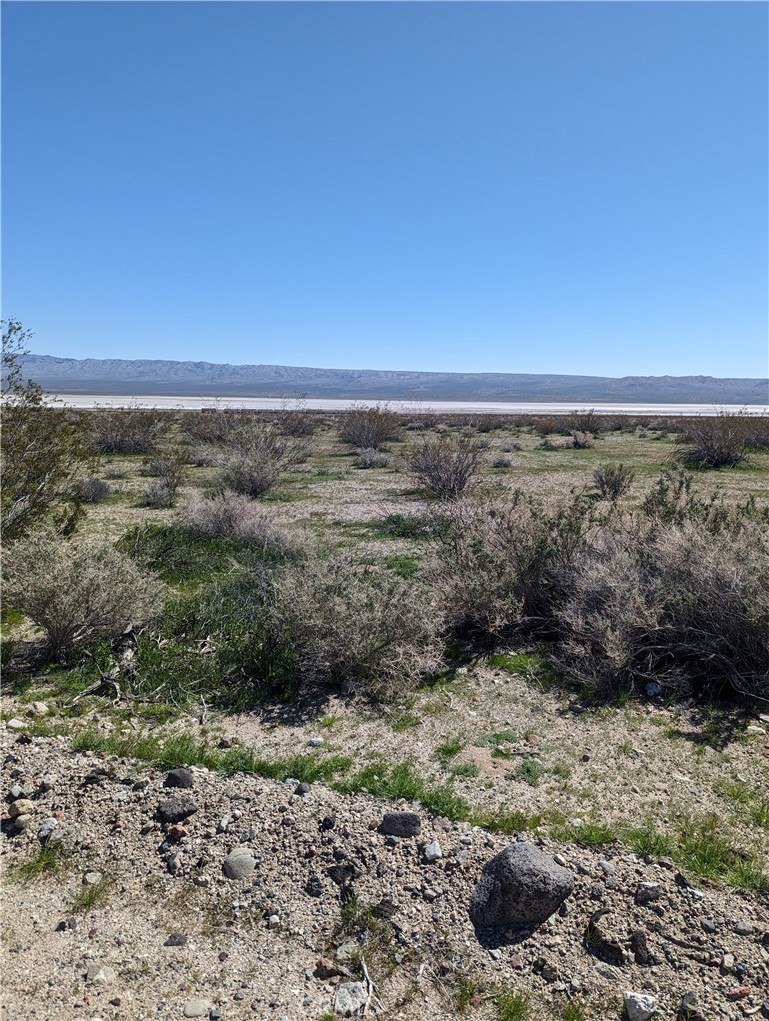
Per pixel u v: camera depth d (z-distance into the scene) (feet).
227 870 10.04
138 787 11.93
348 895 9.55
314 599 17.54
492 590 19.44
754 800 11.65
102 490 45.96
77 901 9.69
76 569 18.57
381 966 8.52
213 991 8.22
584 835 10.53
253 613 19.95
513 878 8.98
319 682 17.06
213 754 13.38
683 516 22.17
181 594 23.71
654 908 9.00
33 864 10.41
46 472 26.68
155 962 8.65
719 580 16.76
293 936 9.04
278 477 50.72
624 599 17.37
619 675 16.33
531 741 13.96
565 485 51.47
